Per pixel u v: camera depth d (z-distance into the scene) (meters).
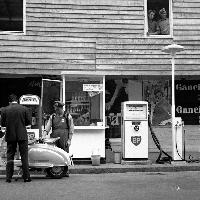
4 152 12.93
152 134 13.98
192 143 16.95
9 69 15.50
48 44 15.73
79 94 13.97
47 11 15.77
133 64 16.03
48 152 11.32
